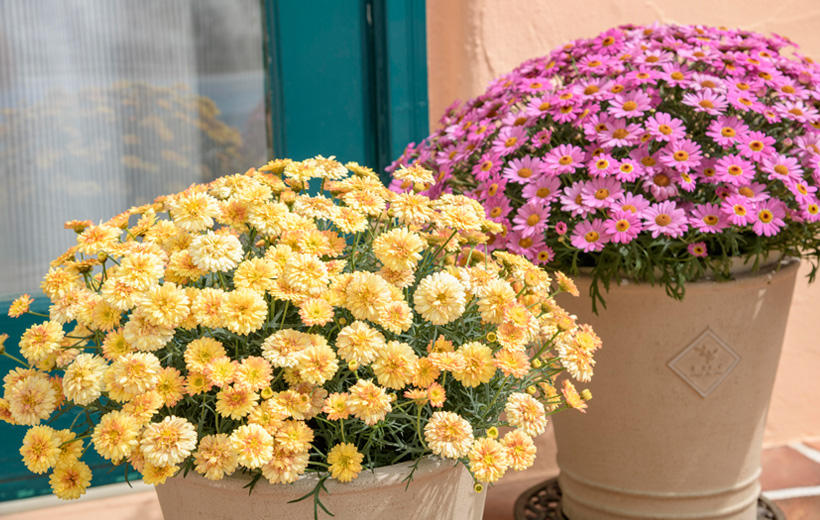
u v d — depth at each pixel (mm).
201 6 1870
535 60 1648
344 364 943
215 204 987
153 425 864
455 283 940
